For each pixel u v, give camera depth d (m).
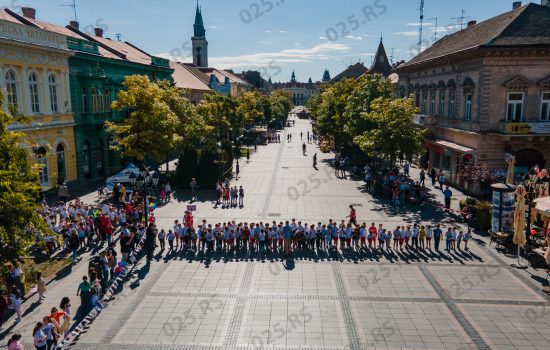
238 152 55.50
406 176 39.41
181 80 69.50
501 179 32.06
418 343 13.94
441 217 27.95
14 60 29.39
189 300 16.89
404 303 16.55
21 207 14.12
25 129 30.20
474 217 25.38
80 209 25.27
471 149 33.78
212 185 36.38
